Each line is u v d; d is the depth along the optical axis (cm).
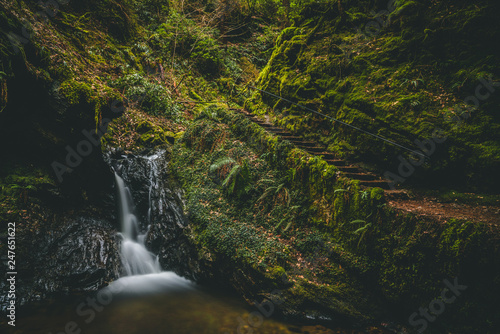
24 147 580
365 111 704
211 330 447
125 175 751
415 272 448
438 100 621
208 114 866
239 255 561
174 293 575
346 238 535
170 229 691
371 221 506
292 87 884
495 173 530
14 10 582
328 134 775
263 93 987
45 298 509
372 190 520
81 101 624
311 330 459
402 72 691
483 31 615
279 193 635
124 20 1141
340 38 862
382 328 464
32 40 551
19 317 453
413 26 721
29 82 525
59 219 599
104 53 991
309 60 888
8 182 546
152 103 1005
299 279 516
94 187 691
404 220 473
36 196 574
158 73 1139
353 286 504
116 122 850
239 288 562
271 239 578
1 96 463
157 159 804
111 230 676
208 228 619
